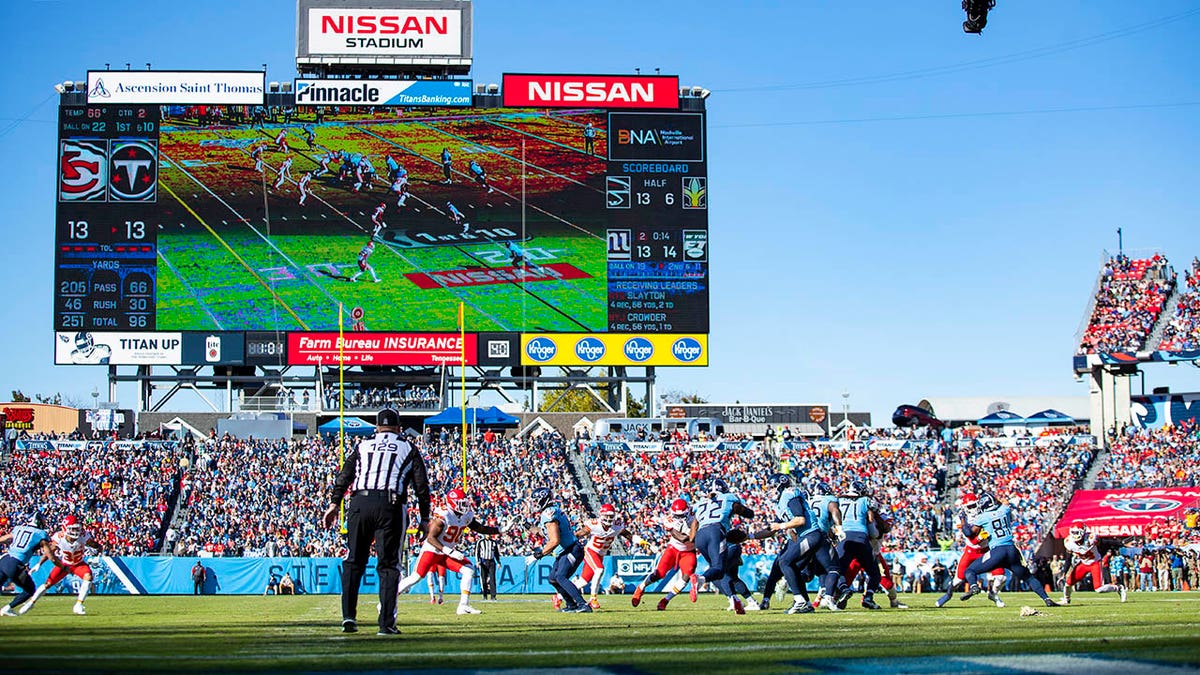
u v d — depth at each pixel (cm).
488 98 4494
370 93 4459
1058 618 1225
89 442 4534
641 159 4516
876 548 1712
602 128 4516
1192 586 3322
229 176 4391
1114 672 654
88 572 1833
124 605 2214
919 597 2441
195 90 4400
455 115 4478
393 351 4412
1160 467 4384
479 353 4431
